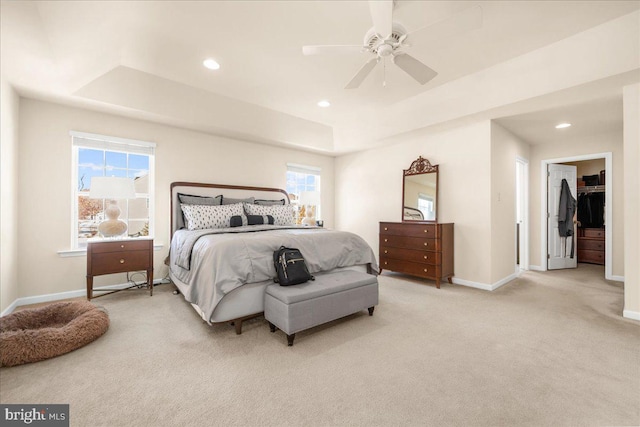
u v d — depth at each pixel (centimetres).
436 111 352
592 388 154
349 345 204
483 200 357
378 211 501
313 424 128
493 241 356
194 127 386
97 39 217
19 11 167
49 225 302
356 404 142
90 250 287
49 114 301
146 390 152
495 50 249
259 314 236
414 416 133
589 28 220
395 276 434
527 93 276
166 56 260
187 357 186
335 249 294
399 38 183
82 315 221
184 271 285
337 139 496
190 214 347
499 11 200
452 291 346
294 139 462
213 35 229
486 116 336
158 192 373
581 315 263
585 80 241
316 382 160
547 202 477
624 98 250
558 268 486
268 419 131
